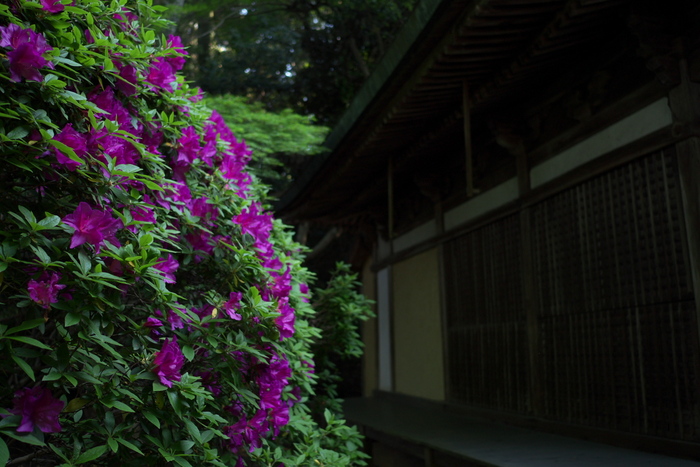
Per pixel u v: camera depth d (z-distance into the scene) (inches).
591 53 145.3
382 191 263.4
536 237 168.7
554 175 160.7
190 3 291.7
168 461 57.3
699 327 112.7
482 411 194.7
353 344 163.0
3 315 69.1
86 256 51.1
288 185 406.9
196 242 76.9
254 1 364.2
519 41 132.8
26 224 49.5
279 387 77.6
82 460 51.6
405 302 267.4
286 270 89.0
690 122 114.7
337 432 104.3
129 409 53.2
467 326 208.8
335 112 422.9
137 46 69.8
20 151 51.6
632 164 132.8
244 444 75.8
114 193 58.0
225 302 70.0
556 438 151.2
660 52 117.3
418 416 209.8
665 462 114.9
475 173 205.3
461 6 120.0
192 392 58.9
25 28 53.7
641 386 128.6
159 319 62.3
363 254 334.6
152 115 71.5
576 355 150.3
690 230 115.1
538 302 166.7
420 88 152.1
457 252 218.1
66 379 51.3
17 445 72.2
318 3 389.1
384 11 374.6
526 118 174.6
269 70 414.9
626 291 133.4
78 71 62.1
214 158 86.3
